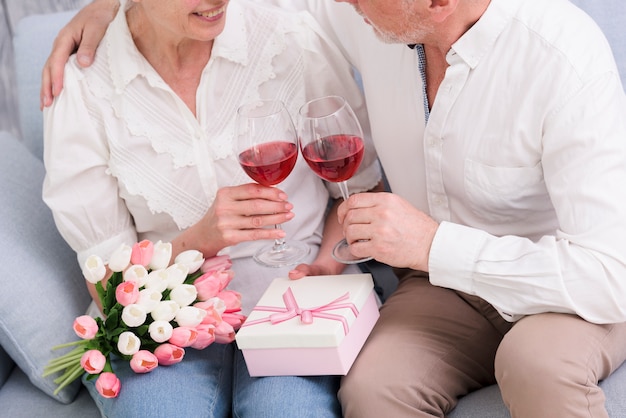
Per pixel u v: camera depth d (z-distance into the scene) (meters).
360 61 1.83
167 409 1.57
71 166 1.82
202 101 1.83
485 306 1.70
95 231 1.85
